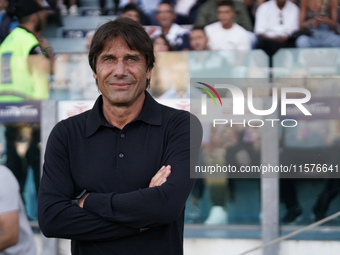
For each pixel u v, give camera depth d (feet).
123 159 5.51
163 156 5.61
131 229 5.37
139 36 5.49
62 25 13.43
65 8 13.65
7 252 7.24
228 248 10.77
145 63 5.61
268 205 10.71
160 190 5.39
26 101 11.12
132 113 5.66
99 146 5.57
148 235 5.45
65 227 5.43
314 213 10.64
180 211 5.44
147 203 5.32
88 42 12.71
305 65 11.05
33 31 12.07
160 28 12.41
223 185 10.85
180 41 12.12
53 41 12.73
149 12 13.04
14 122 11.09
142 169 5.50
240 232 10.75
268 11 12.52
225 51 11.07
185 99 10.94
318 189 10.66
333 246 9.80
